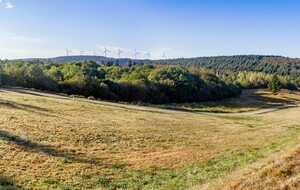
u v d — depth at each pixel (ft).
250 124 180.86
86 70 364.99
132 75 366.84
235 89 463.01
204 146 102.94
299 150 60.59
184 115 200.34
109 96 293.23
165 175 69.72
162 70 403.75
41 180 60.29
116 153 86.28
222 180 57.52
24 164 67.67
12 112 122.42
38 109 140.67
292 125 177.58
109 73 409.69
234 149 98.07
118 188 61.05
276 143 106.63
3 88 221.25
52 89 278.87
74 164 72.23
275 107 331.16
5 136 86.28
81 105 174.70
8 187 54.85
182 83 373.61
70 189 58.03
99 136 103.35
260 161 68.64
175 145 102.37
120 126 127.03
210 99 398.21
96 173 68.03
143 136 111.86
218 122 179.52
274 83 504.84
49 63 438.81
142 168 74.18
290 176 47.29
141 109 205.67
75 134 101.04
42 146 83.05
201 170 73.56
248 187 47.09
